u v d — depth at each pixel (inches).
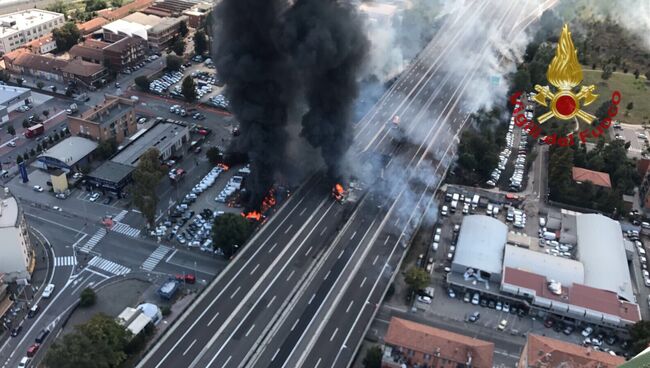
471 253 4874.5
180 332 3949.3
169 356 3777.1
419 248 5172.2
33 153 6318.9
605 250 4960.6
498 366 4119.1
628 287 4648.1
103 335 3791.8
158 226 5374.0
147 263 4982.8
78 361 3555.6
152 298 4635.8
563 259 4852.4
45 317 4421.8
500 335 4375.0
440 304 4626.0
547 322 4473.4
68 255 5034.5
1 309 4399.6
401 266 4945.9
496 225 5201.8
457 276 4776.1
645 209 5821.9
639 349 4042.8
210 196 5816.9
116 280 4798.2
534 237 5349.4
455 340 3855.8
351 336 4052.7
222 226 4879.4
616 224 5315.0
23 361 4042.8
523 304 4564.5
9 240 4527.6
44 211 5526.6
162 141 6363.2
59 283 4741.6
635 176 6171.3
